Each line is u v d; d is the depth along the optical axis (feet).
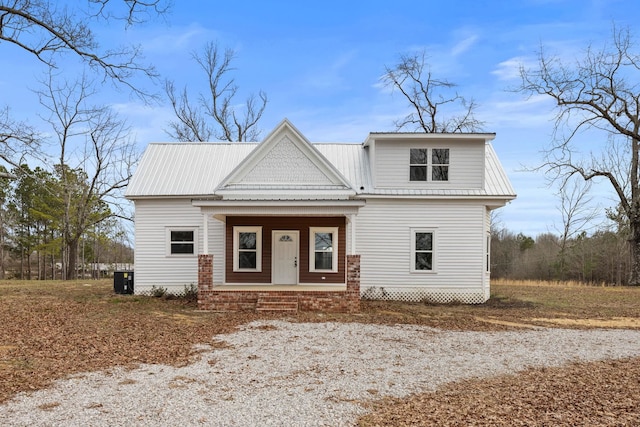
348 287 52.75
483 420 20.90
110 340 36.60
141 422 20.36
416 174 64.18
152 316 48.44
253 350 34.24
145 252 64.49
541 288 89.40
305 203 54.29
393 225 63.21
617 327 46.26
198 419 20.81
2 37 54.75
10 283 92.27
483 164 63.57
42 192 134.92
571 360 32.58
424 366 30.50
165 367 29.43
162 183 65.36
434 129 120.88
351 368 29.76
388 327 43.70
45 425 19.89
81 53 57.52
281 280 63.67
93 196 117.39
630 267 105.81
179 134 131.95
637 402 23.34
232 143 74.23
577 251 141.59
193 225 64.23
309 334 39.99
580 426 20.25
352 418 21.17
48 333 38.63
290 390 25.13
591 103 93.86
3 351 32.19
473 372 29.25
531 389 25.57
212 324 44.34
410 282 63.10
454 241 63.10
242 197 61.31
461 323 46.85
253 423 20.45
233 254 63.77
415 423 20.58
